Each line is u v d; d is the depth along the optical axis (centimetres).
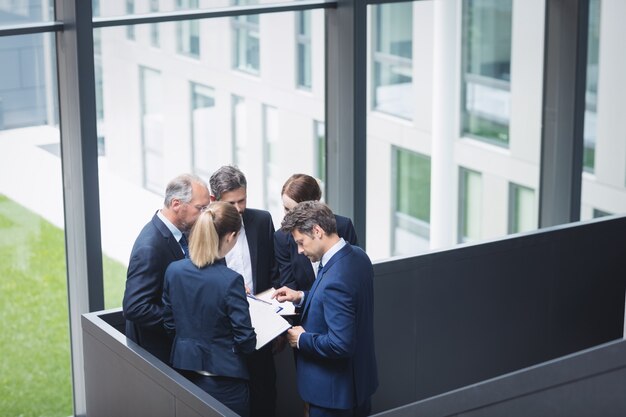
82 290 814
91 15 754
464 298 777
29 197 885
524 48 1220
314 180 649
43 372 901
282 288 627
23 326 886
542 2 1186
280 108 1259
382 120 1334
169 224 589
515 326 819
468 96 1283
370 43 1320
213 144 1365
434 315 762
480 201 1310
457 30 1265
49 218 891
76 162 787
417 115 1317
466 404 459
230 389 559
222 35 1300
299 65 1229
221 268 553
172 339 607
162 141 1384
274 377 646
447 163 1318
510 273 803
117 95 1395
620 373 466
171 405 550
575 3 1062
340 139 943
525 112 1240
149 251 579
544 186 1137
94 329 620
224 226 553
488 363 805
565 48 1081
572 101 1088
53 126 897
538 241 816
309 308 572
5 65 871
